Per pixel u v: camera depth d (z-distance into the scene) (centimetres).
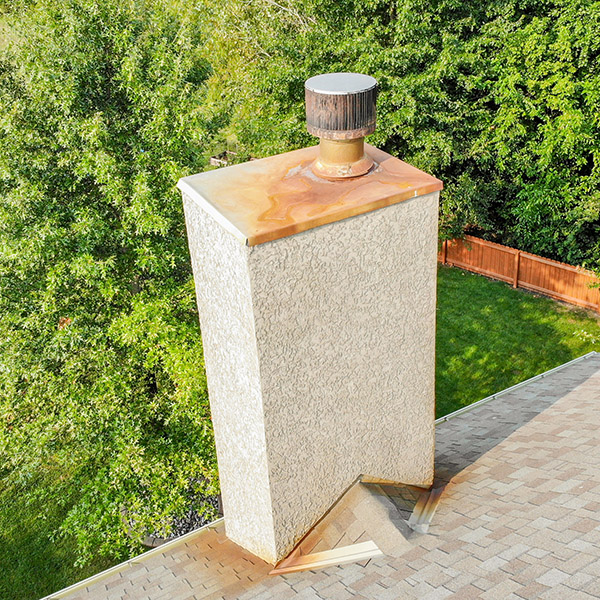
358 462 428
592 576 335
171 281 1092
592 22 1574
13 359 1016
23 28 1062
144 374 1091
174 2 1991
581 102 1670
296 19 2041
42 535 1232
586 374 868
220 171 385
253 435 379
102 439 1052
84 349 1052
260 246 317
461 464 583
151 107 1048
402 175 380
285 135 1672
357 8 1775
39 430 1023
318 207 339
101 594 489
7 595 1122
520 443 615
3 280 1038
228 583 432
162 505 991
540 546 382
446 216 1903
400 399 430
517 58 1723
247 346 347
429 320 415
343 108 355
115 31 1038
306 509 416
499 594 343
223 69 2214
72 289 1057
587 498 439
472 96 1888
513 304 1767
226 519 473
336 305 362
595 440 566
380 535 420
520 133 1675
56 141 1034
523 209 1761
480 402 836
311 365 367
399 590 371
